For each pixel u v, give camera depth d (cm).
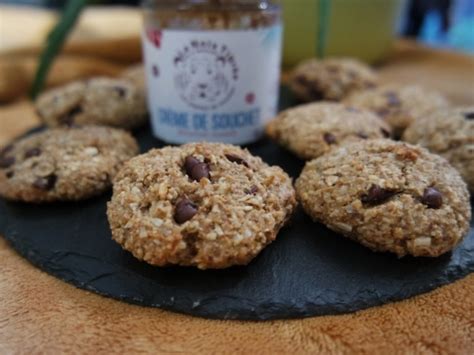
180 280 14
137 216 14
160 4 21
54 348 12
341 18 36
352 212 15
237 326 13
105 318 13
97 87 25
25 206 18
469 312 13
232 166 16
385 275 14
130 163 16
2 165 19
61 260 15
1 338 12
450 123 19
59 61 36
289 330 13
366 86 28
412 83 36
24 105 34
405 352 12
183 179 15
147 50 22
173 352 12
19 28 37
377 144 17
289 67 41
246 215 14
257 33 20
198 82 21
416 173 16
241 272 14
